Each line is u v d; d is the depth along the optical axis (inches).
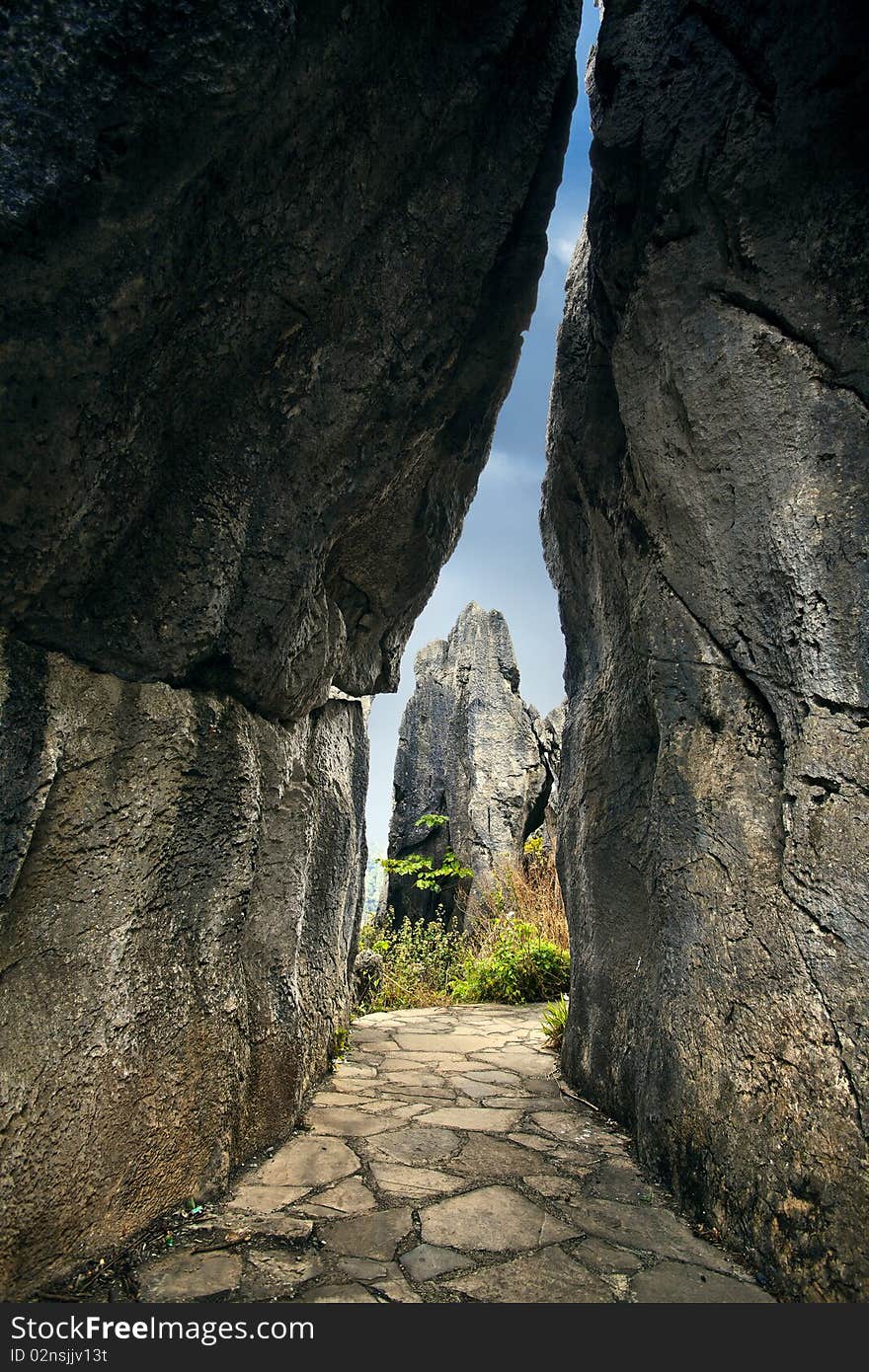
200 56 69.1
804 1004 88.1
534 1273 86.0
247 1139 120.3
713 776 111.1
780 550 100.7
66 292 69.7
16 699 76.2
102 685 87.4
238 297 94.3
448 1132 136.7
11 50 61.9
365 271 114.7
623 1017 146.3
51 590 80.0
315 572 130.7
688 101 123.3
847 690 89.7
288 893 138.5
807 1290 79.6
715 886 107.3
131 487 86.8
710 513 114.7
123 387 79.2
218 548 103.1
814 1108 83.8
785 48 108.1
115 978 87.8
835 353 99.1
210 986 108.3
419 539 169.6
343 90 95.9
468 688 622.8
